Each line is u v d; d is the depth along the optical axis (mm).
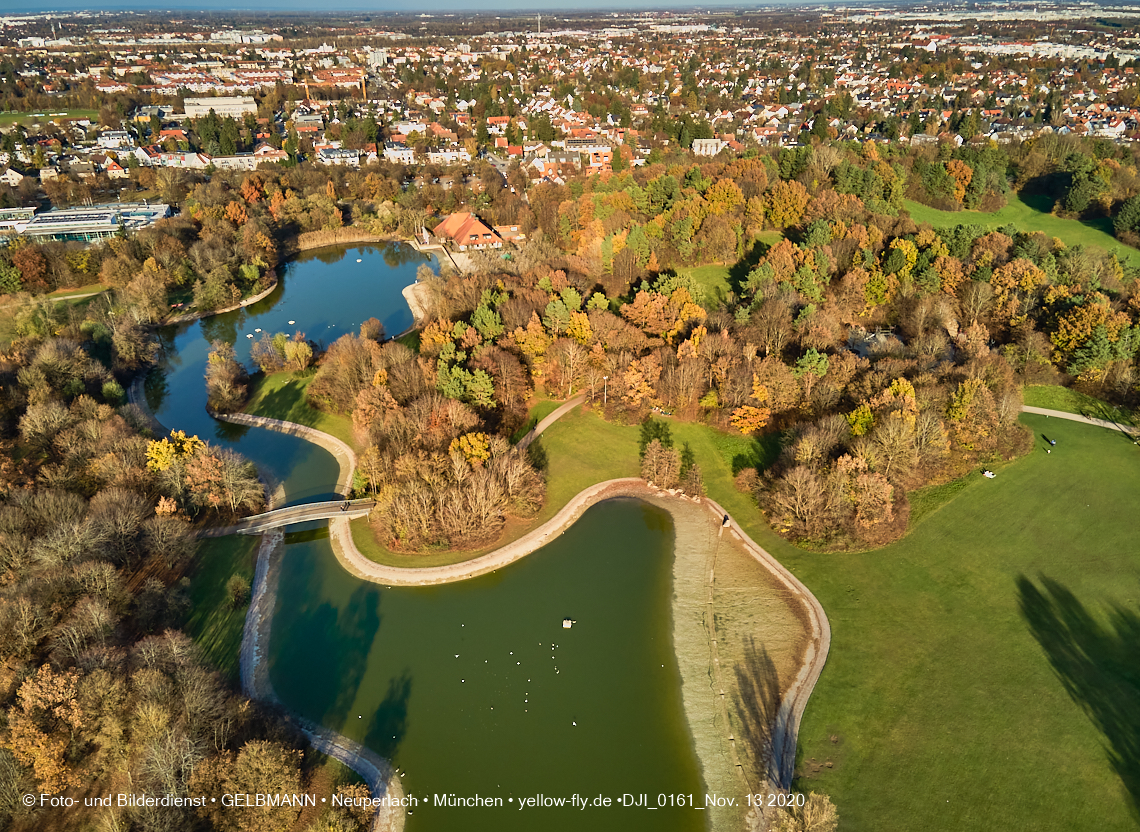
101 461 128500
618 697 100812
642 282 191250
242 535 129750
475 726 96438
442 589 119250
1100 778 85375
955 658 102188
